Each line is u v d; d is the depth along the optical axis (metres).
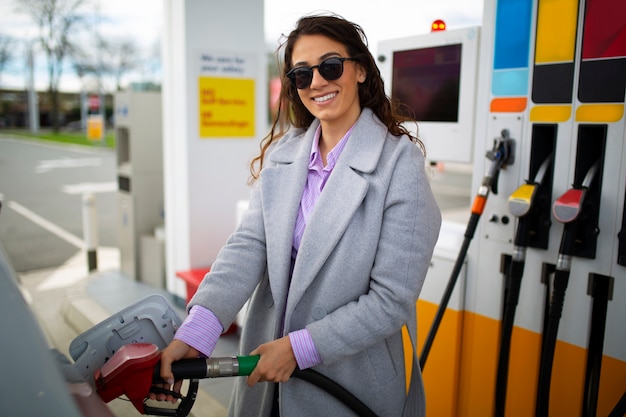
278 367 1.31
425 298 2.45
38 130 39.41
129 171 5.04
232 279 1.46
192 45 4.05
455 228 2.58
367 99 1.54
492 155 2.06
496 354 2.23
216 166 4.30
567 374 2.01
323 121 1.51
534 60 2.00
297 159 1.53
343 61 1.40
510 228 2.13
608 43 1.80
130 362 1.21
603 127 1.83
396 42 2.81
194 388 1.35
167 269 4.63
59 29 25.81
